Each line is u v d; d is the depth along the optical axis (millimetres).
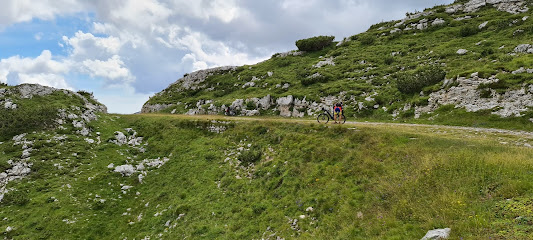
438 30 61531
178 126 37750
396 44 62031
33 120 31953
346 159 20547
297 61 72688
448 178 14109
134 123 40188
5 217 21219
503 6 61625
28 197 23297
